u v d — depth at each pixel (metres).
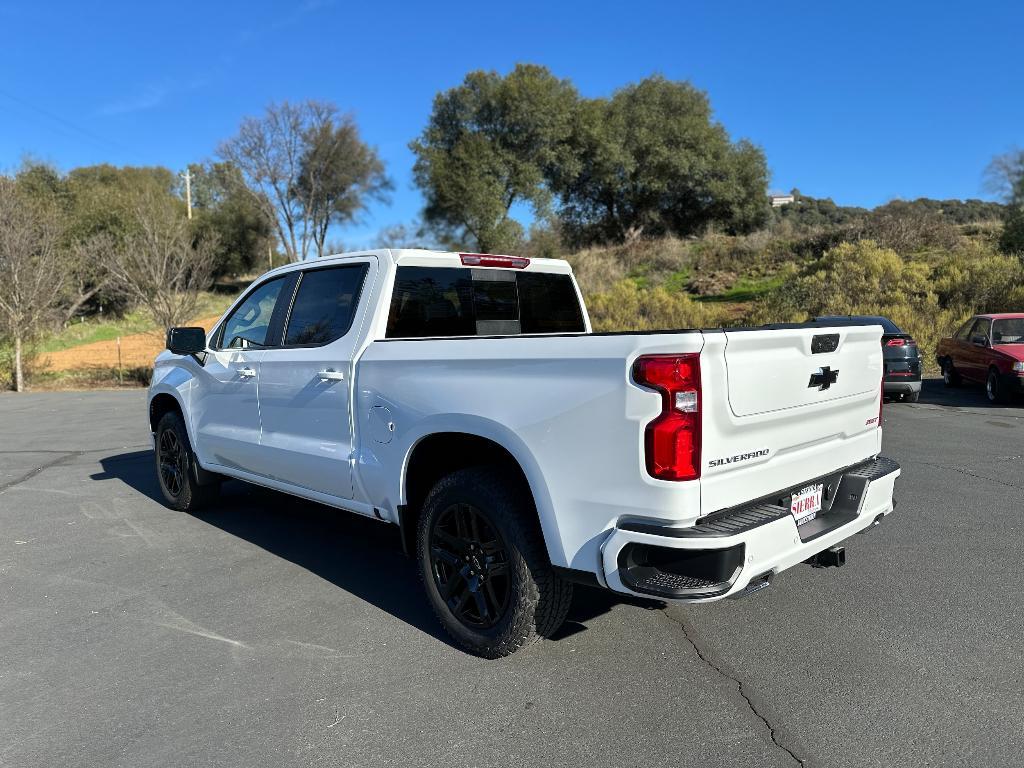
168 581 4.66
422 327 4.36
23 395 18.28
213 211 48.66
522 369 3.23
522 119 37.09
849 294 19.33
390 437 3.87
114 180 59.84
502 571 3.40
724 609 4.06
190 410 5.82
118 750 2.85
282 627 3.95
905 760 2.69
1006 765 2.65
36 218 21.67
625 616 4.00
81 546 5.41
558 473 3.08
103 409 14.70
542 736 2.89
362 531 5.71
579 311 5.41
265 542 5.44
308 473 4.52
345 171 46.22
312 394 4.43
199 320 33.62
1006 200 22.11
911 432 9.55
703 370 2.78
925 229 24.84
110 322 34.38
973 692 3.15
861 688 3.20
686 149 37.22
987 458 7.86
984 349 12.75
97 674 3.46
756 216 38.31
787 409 3.16
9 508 6.54
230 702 3.19
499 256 4.81
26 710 3.16
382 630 3.89
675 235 36.97
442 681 3.33
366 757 2.78
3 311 19.48
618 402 2.88
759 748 2.78
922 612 3.98
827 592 4.27
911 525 5.50
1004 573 4.52
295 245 47.31
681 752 2.77
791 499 3.33
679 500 2.77
